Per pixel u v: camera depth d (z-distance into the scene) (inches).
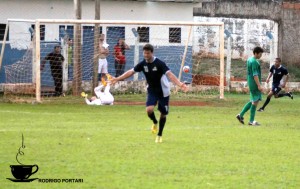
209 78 3139.8
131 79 2972.4
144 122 1935.3
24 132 1664.6
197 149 1445.6
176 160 1316.4
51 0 3053.6
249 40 3624.5
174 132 1705.2
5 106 2368.4
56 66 2728.8
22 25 2972.4
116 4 3159.5
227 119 2055.9
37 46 2511.1
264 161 1326.3
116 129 1754.4
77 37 2716.5
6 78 2819.9
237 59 3597.4
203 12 3599.9
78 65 2726.4
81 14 2970.0
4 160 1289.4
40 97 2576.3
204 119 2042.3
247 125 1902.1
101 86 2519.7
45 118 2015.3
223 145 1504.7
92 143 1499.8
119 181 1135.0
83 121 1946.4
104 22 2615.7
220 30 2738.7
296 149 1472.7
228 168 1252.5
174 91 2869.1
